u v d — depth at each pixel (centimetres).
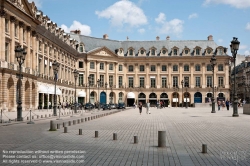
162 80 11044
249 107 4572
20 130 2361
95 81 10519
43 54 7050
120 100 11000
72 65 9794
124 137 1908
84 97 10275
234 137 1897
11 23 5362
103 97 10650
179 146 1563
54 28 7962
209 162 1197
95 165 1143
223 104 8125
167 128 2475
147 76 11019
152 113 5306
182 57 10912
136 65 11050
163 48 11006
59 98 8194
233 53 3856
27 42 6084
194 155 1331
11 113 4872
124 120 3462
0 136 1972
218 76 10869
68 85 9088
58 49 8238
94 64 10525
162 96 11019
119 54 11044
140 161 1210
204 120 3359
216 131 2231
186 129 2389
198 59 10912
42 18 7200
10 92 5372
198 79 10956
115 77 10881
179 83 10962
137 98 11006
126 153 1375
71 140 1775
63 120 3638
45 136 1956
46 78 7156
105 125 2772
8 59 5306
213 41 11288
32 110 6106
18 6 5600
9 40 5309
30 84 6100
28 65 6091
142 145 1595
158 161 1211
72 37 10525
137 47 11375
